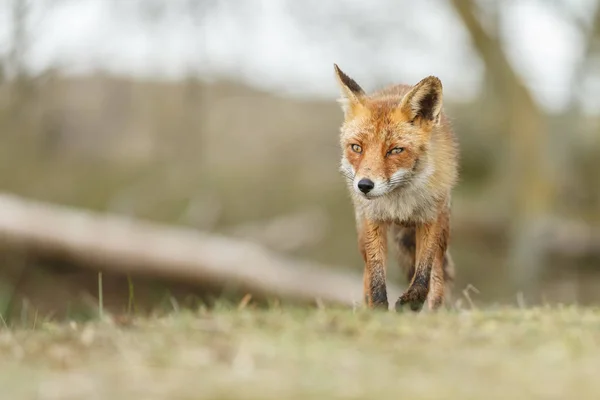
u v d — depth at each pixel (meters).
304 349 4.37
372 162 6.76
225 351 4.33
